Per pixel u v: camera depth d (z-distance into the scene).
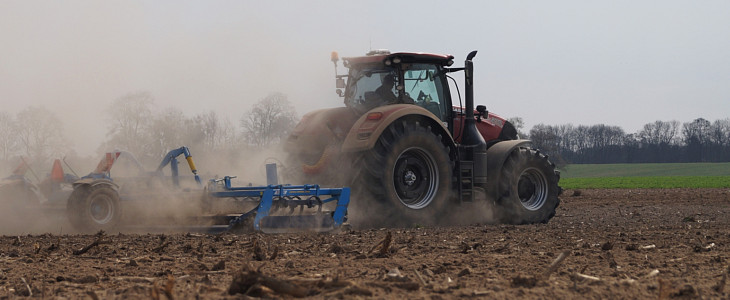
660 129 114.38
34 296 5.07
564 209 20.12
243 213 11.50
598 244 8.84
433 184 13.14
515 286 5.12
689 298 4.75
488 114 15.09
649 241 9.24
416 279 5.56
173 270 6.46
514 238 9.77
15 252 8.06
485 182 13.83
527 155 14.45
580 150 114.19
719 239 9.49
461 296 4.67
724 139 112.56
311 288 4.71
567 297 4.67
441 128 13.35
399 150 12.59
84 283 5.77
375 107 13.55
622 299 4.67
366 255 7.31
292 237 9.85
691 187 44.56
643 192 33.66
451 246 8.48
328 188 11.91
